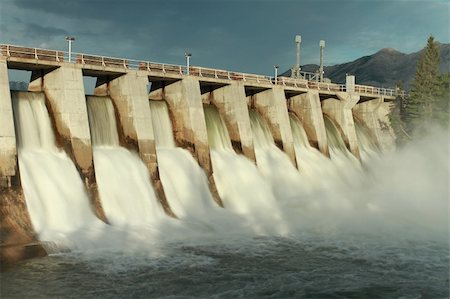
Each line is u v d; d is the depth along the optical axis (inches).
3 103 1338.6
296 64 2970.0
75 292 962.1
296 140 2439.7
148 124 1695.4
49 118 1541.6
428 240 1413.6
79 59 1574.8
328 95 2728.8
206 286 1021.8
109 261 1143.0
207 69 2031.3
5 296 932.6
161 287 1005.8
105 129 1684.3
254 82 2206.0
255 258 1218.6
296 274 1109.1
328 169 2385.6
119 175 1550.2
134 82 1702.8
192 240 1360.7
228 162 1967.3
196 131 1877.5
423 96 3048.7
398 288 1032.8
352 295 993.5
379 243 1376.7
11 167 1322.6
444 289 1028.5
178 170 1744.6
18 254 1123.9
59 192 1389.0
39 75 1594.5
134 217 1486.2
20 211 1291.8
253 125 2230.6
